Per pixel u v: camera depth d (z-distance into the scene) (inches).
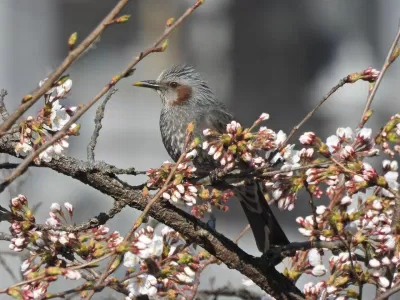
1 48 786.8
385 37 853.8
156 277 289.9
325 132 850.8
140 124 839.7
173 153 536.1
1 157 402.0
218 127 521.3
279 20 877.8
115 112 838.5
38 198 706.8
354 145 305.6
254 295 403.9
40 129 278.4
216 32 871.7
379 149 339.0
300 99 867.4
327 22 873.5
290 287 341.4
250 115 871.7
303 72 871.1
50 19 811.4
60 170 311.0
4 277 552.4
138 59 254.5
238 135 302.4
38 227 295.1
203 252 347.9
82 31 831.1
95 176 311.6
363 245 297.4
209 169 407.8
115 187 312.5
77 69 831.7
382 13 856.9
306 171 307.9
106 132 832.9
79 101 827.4
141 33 857.5
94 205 724.7
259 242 400.8
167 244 307.9
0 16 788.6
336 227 291.1
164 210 320.8
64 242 296.0
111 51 847.1
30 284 263.1
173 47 863.1
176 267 295.7
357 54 859.4
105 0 831.1
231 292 404.5
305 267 340.5
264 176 309.4
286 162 314.5
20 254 375.6
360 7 865.5
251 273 335.9
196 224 327.3
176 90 525.0
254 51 876.6
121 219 687.1
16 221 293.4
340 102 843.4
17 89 788.0
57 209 310.7
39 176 710.5
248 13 877.2
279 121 869.2
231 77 874.8
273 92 872.3
